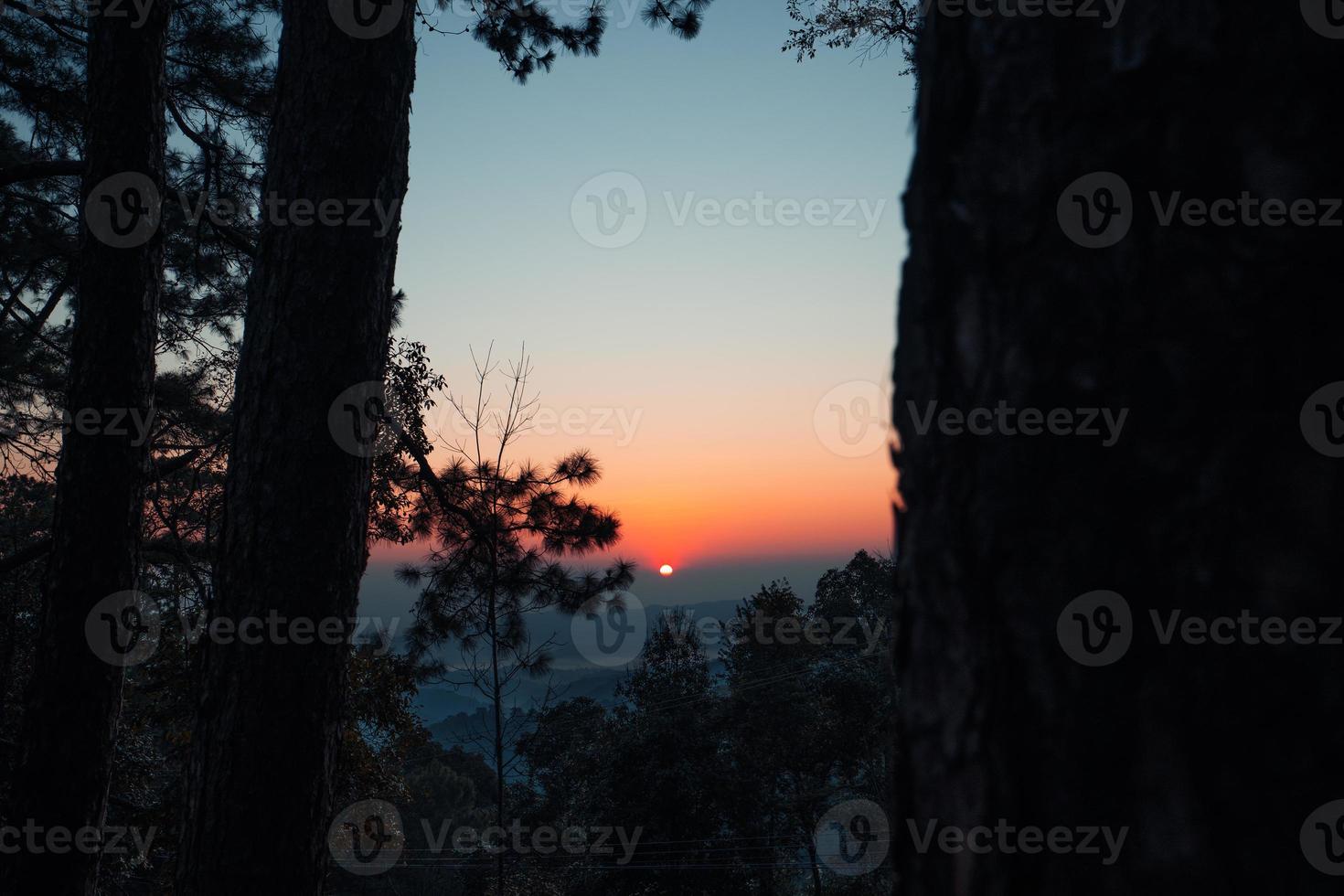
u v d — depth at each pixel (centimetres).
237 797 358
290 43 402
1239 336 56
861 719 2455
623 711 2330
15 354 949
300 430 380
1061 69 64
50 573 550
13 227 988
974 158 69
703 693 2344
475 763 3831
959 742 66
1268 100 56
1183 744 55
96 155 572
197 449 825
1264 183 56
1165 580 57
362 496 396
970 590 66
